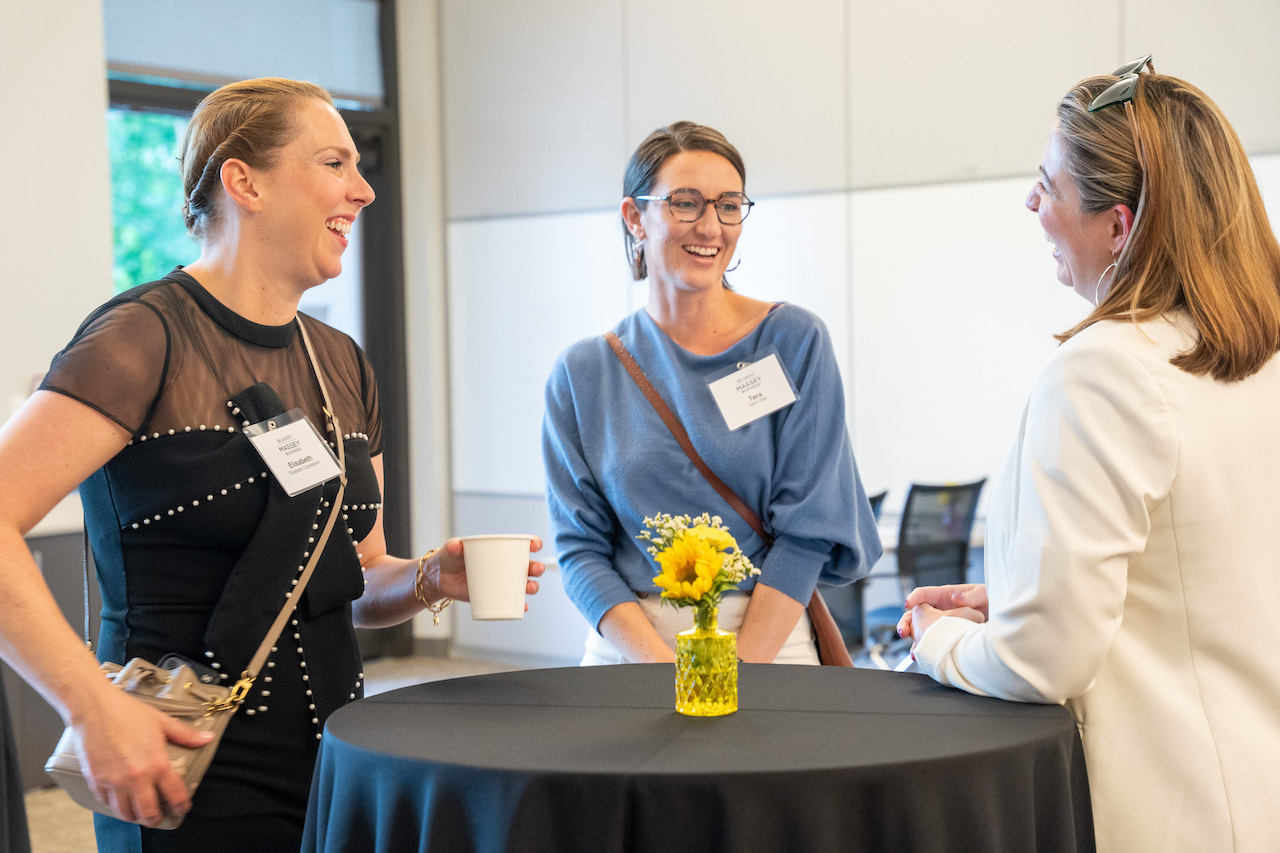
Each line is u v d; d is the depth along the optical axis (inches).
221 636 66.4
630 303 256.1
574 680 71.5
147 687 62.5
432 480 276.7
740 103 248.8
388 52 273.7
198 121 70.9
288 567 68.7
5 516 59.9
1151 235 60.6
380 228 275.0
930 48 231.6
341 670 72.3
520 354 269.7
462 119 274.7
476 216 274.1
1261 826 58.0
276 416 69.3
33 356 198.7
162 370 66.0
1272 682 59.1
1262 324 59.1
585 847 51.3
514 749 55.4
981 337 230.2
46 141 200.2
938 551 205.9
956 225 231.1
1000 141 226.7
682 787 50.8
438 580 75.6
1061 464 58.7
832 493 92.2
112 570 68.0
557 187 264.5
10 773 104.3
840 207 241.3
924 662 68.3
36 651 58.4
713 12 249.6
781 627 89.4
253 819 68.2
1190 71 212.1
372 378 80.8
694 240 93.0
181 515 66.3
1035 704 61.6
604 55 259.4
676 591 61.6
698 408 93.0
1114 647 60.4
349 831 56.7
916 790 52.0
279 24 254.4
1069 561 57.6
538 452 267.3
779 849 51.0
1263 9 206.4
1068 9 220.4
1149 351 59.1
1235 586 59.0
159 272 382.9
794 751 54.2
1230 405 59.3
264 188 69.3
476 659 272.5
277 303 72.0
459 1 273.6
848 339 241.9
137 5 231.1
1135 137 61.1
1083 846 59.7
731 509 92.3
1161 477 57.7
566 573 94.9
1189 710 59.1
